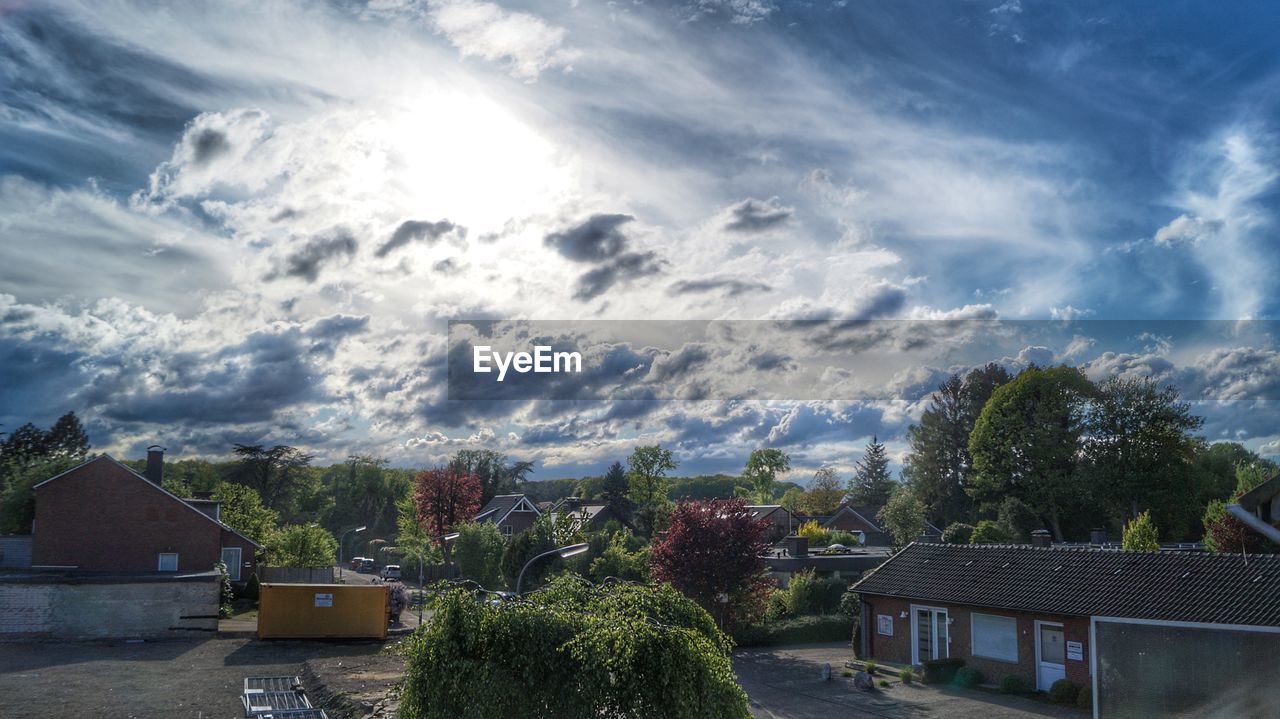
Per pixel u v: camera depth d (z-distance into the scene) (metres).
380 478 114.44
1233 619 22.47
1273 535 8.99
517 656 11.71
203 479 87.00
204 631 37.09
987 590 29.23
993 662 28.41
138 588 36.41
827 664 29.69
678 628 11.59
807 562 47.16
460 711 11.59
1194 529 56.78
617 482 73.94
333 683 25.70
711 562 37.44
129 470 43.84
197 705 23.25
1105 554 28.70
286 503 87.81
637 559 44.75
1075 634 25.77
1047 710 24.45
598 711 11.04
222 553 51.31
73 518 42.75
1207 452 64.88
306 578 49.97
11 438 59.72
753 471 101.69
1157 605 24.31
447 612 12.19
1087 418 57.91
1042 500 59.41
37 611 35.00
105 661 30.06
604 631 11.32
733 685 11.62
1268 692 13.03
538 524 48.62
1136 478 55.62
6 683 25.53
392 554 85.00
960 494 74.88
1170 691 13.80
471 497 73.19
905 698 26.36
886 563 34.75
